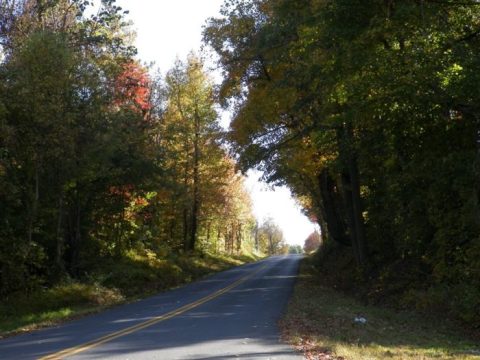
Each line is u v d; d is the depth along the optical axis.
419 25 15.23
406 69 15.23
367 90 15.96
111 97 25.28
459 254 18.08
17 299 20.17
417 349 10.77
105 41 25.00
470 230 17.81
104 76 24.50
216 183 49.91
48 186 22.86
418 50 15.09
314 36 18.02
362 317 16.17
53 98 20.48
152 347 10.96
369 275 27.11
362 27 15.57
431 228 21.05
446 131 17.55
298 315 16.19
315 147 27.34
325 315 16.30
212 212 56.66
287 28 21.98
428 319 16.75
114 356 10.02
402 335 13.28
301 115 26.25
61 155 21.61
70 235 27.02
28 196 21.66
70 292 22.20
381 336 12.77
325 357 9.62
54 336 13.56
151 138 32.91
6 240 20.55
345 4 15.18
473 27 16.53
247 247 108.12
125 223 34.59
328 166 29.22
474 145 17.39
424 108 16.03
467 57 14.74
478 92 14.68
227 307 19.33
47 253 25.20
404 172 20.55
